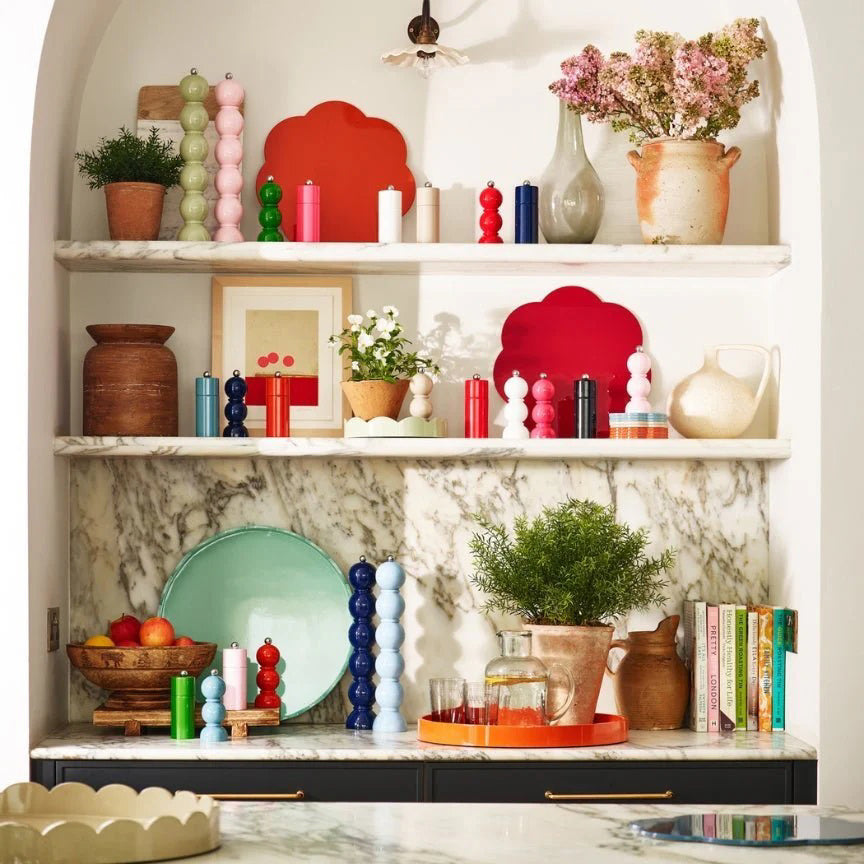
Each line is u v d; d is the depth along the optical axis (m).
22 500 2.77
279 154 3.22
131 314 3.20
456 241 3.23
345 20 3.25
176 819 1.38
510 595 2.91
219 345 3.19
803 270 2.92
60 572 3.06
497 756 2.68
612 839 1.48
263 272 3.18
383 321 3.02
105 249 2.96
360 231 3.22
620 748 2.73
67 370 3.15
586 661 2.81
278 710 2.90
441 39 3.25
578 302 3.23
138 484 3.18
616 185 3.24
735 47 2.92
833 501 2.79
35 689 2.81
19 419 2.77
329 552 3.19
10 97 2.80
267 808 1.69
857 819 1.60
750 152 3.24
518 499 3.20
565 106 3.09
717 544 3.21
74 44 3.02
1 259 2.78
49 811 1.60
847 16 2.84
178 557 3.17
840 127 2.81
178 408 3.18
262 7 3.24
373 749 2.71
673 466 3.21
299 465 3.20
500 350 3.22
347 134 3.23
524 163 3.24
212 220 3.21
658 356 3.24
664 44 2.96
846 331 2.80
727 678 2.98
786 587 3.04
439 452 2.96
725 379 3.05
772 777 2.73
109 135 3.22
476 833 1.52
